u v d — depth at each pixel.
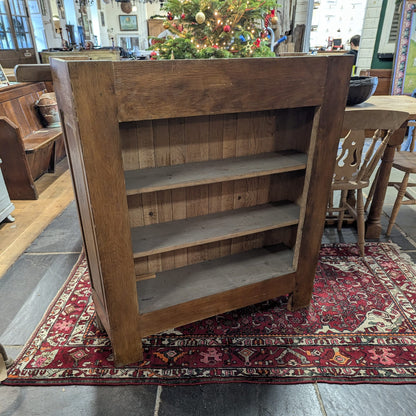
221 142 1.62
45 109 3.85
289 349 1.66
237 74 1.21
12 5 5.98
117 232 1.28
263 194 1.87
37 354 1.62
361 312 1.90
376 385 1.47
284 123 1.71
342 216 2.71
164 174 1.45
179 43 1.51
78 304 1.96
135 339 1.53
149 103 1.13
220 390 1.45
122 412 1.36
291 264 1.85
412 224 2.84
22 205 3.22
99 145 1.11
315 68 1.33
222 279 1.74
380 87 5.30
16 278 2.20
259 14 1.67
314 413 1.36
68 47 7.45
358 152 2.14
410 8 4.93
